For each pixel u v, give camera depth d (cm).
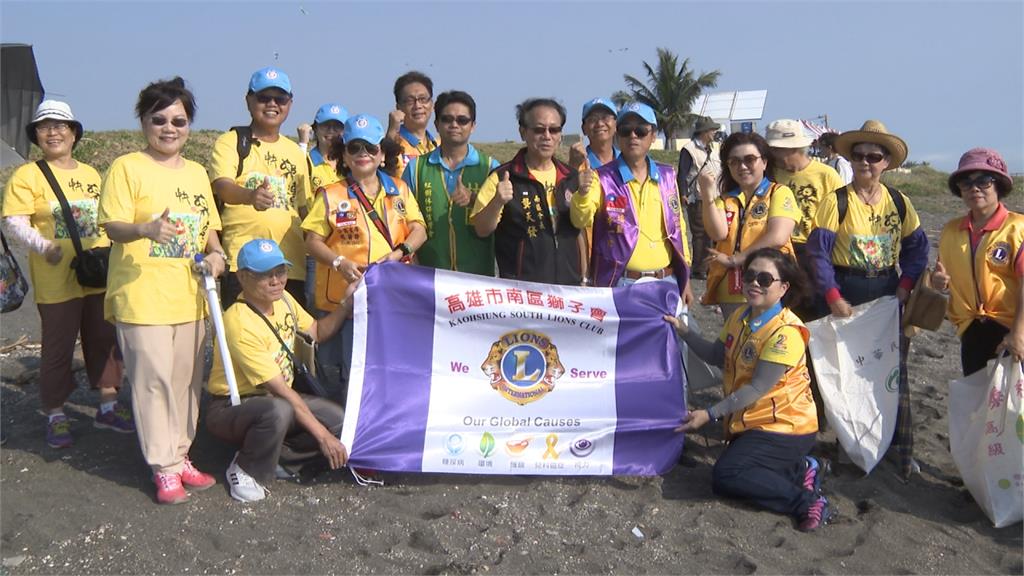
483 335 546
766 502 502
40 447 578
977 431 521
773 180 620
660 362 556
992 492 507
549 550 449
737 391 518
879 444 551
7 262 579
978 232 540
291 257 589
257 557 434
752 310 527
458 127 603
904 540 482
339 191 554
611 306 553
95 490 510
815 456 589
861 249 570
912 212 578
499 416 538
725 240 588
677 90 5191
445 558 436
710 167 1137
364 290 529
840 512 513
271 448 490
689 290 609
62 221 567
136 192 479
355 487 518
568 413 542
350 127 543
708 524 486
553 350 549
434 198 612
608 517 486
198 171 511
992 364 520
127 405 645
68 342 573
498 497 505
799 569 444
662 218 586
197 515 478
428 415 530
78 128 586
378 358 529
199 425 611
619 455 540
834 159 1053
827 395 561
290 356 518
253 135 582
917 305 561
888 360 561
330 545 447
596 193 568
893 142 555
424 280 540
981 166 523
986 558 469
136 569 424
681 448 546
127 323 480
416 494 509
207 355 749
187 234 494
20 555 437
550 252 572
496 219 549
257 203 523
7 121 659
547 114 557
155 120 483
